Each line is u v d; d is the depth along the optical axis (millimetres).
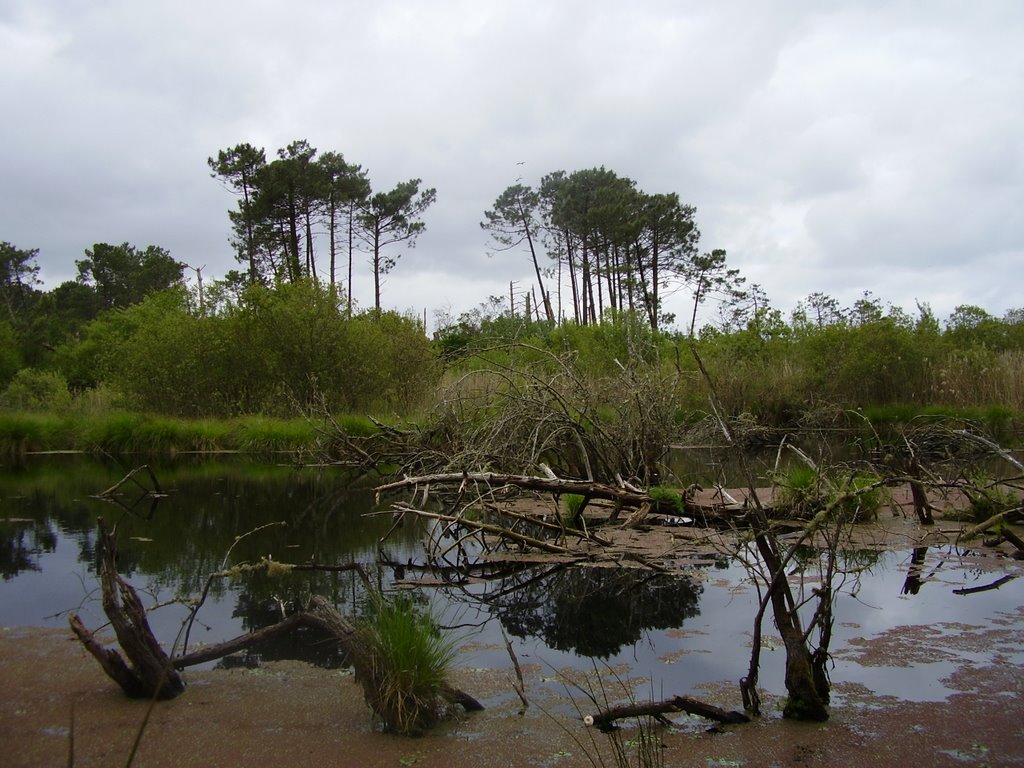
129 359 20406
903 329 19625
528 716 3393
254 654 4191
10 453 16359
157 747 3057
